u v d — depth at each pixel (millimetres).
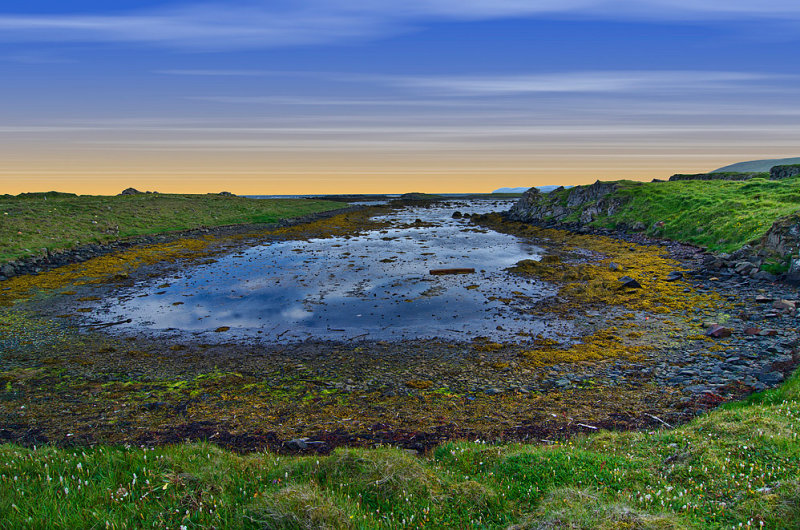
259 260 44875
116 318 26016
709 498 6898
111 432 12617
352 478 7777
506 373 17062
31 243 44781
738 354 17656
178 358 19547
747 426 9320
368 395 15328
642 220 55188
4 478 7414
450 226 77125
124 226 60375
